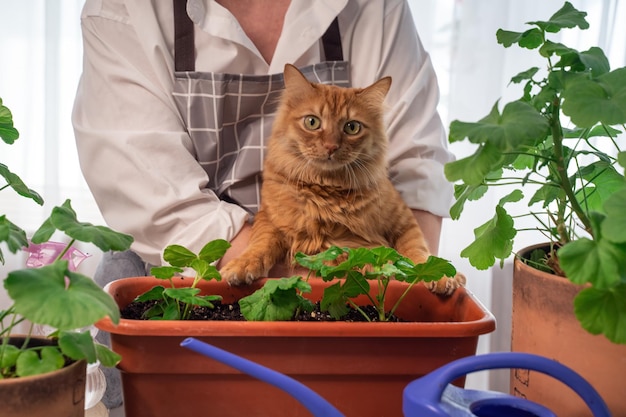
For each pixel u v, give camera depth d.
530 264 1.07
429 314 1.21
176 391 0.98
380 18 1.96
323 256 1.09
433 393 0.76
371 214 1.62
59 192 2.62
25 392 0.80
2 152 2.59
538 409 0.78
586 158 2.75
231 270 1.25
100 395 1.20
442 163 1.98
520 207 2.74
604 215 0.85
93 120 1.84
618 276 0.79
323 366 0.97
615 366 0.90
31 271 0.79
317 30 1.88
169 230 1.75
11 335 0.93
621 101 0.89
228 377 0.98
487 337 2.73
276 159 1.69
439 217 1.91
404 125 1.97
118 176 1.75
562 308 0.93
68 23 2.57
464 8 2.63
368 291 1.12
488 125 0.86
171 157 1.76
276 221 1.60
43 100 2.59
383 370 0.98
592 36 2.70
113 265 1.89
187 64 1.84
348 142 1.65
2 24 2.54
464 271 2.73
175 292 1.03
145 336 0.95
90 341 0.86
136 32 1.84
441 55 2.71
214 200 1.76
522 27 2.65
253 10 1.98
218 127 1.84
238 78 1.81
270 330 0.94
